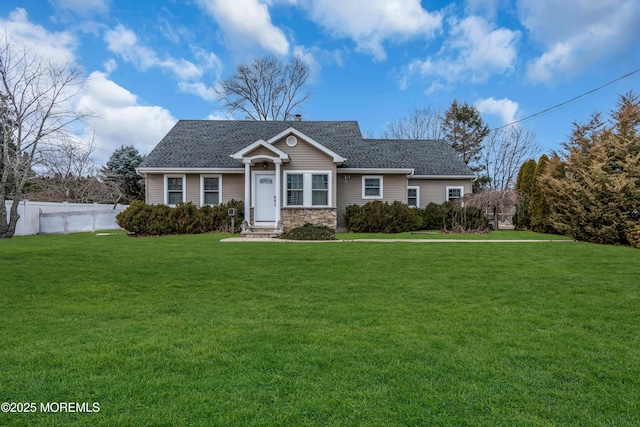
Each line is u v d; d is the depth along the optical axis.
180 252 9.13
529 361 2.98
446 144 22.05
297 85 32.75
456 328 3.75
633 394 2.48
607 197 11.44
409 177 19.17
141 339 3.40
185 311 4.34
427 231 17.33
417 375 2.74
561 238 13.27
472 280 6.04
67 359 2.95
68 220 16.64
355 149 18.61
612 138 12.00
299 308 4.48
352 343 3.33
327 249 9.80
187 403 2.35
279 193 14.66
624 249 9.98
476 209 16.98
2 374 2.70
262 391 2.50
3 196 13.13
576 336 3.54
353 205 16.62
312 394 2.46
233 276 6.32
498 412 2.27
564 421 2.19
